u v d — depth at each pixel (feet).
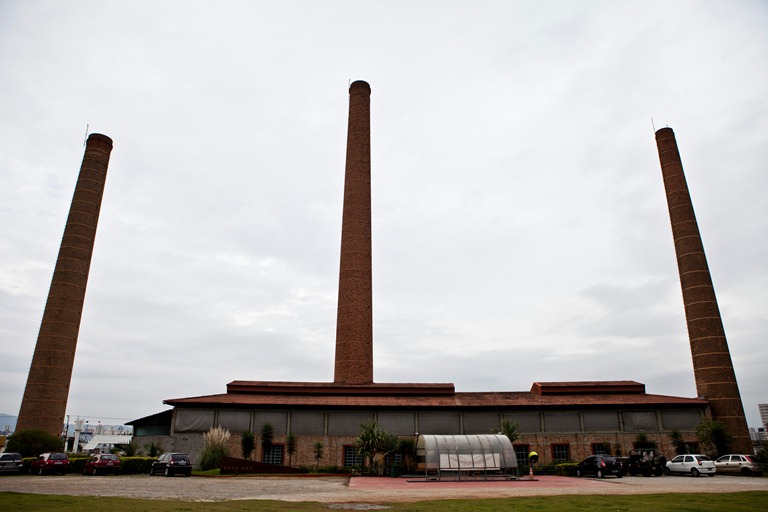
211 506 53.47
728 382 169.48
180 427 135.33
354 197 196.85
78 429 279.28
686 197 196.85
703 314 179.83
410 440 132.46
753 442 183.73
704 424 143.13
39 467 112.88
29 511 45.42
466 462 108.27
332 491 78.74
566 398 150.92
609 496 69.26
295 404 137.90
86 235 198.59
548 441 141.08
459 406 141.18
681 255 191.11
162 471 110.32
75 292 191.42
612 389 159.74
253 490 77.87
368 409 140.67
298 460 134.10
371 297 186.39
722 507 55.01
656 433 143.74
